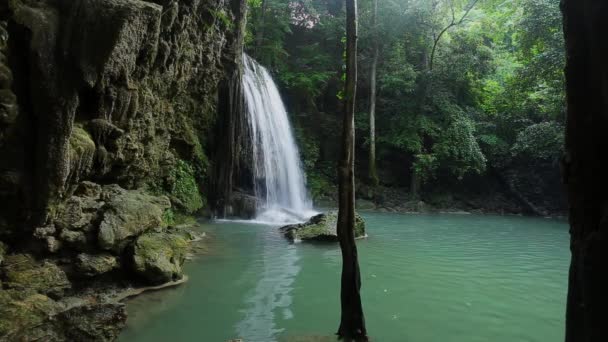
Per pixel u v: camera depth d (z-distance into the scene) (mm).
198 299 6227
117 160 7484
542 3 16406
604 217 2639
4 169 4848
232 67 15758
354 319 4711
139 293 6270
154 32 7266
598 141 2863
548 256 10164
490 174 23844
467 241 12227
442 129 22688
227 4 14562
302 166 22422
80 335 4441
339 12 26812
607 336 2574
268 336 4988
